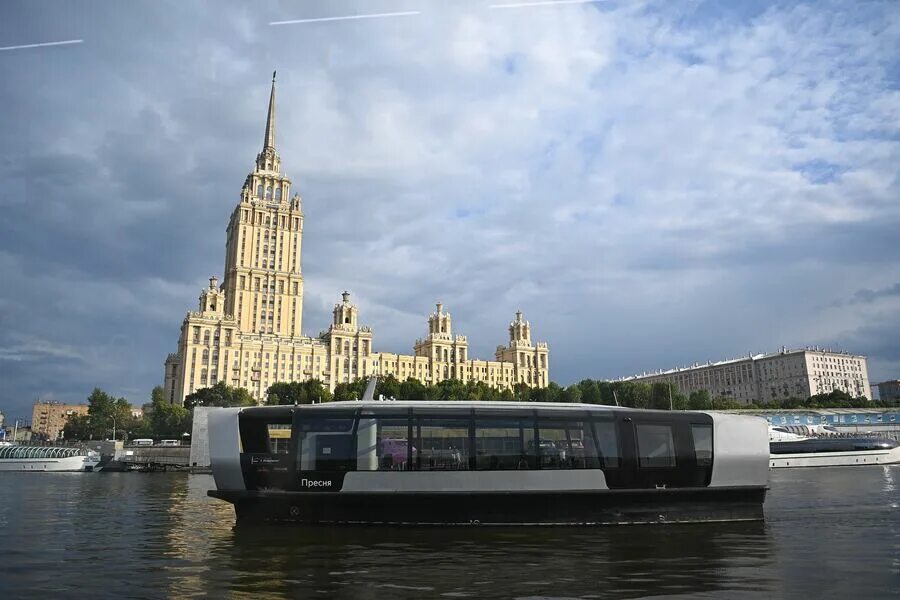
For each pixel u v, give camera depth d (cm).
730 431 3369
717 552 2497
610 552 2494
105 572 2181
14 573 2172
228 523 3538
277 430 3178
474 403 3269
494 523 3091
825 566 2244
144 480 8538
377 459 3102
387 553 2470
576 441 3186
